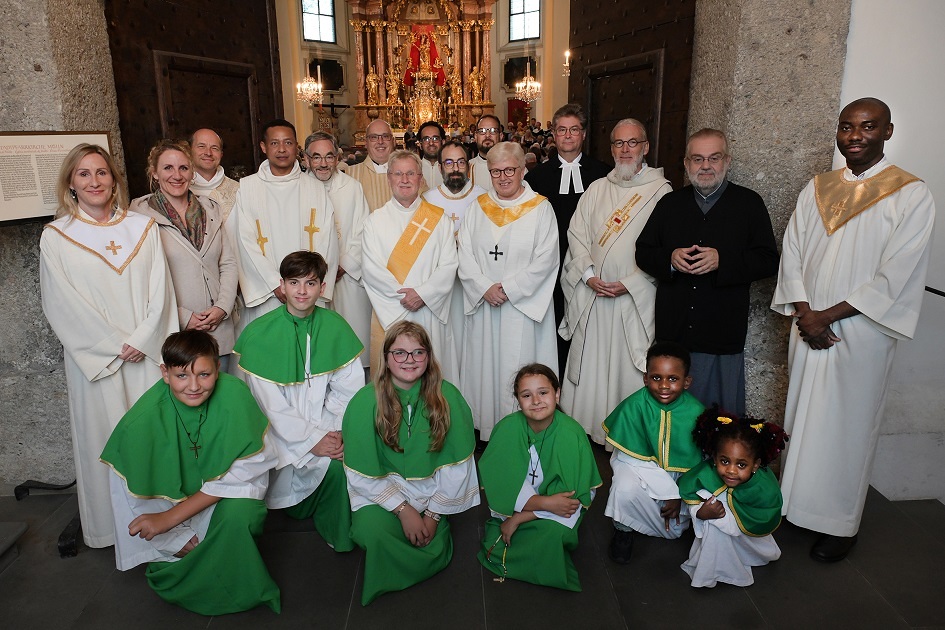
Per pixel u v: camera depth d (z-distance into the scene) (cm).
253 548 250
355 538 260
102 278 283
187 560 248
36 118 314
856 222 270
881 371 274
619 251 360
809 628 243
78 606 259
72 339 279
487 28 1784
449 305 379
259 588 251
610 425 287
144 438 248
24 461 354
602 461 372
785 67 324
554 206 419
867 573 276
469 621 247
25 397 346
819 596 261
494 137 533
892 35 317
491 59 1816
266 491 287
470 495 285
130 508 256
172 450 254
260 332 297
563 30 1395
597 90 489
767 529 261
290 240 384
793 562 283
